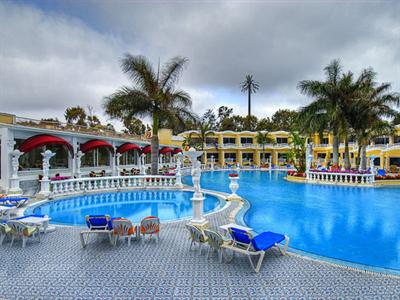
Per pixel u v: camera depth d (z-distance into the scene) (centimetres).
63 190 1675
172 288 489
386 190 2033
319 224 1049
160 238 787
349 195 1797
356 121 2588
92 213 1292
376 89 2650
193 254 659
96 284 505
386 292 477
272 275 543
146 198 1686
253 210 1311
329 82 2591
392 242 826
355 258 691
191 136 5394
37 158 1994
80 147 2339
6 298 455
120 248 702
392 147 3544
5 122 1700
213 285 500
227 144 5812
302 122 2731
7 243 745
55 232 853
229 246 612
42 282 513
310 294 468
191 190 1889
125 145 2888
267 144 5738
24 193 1722
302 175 2767
